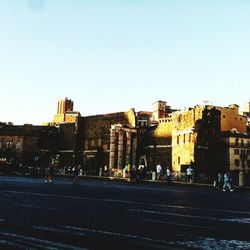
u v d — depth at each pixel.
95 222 8.38
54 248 5.44
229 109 72.44
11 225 7.59
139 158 78.75
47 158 91.31
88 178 52.22
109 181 44.41
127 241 6.15
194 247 5.82
